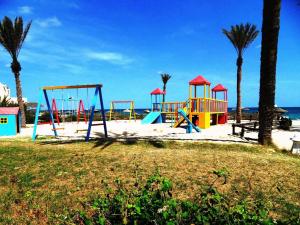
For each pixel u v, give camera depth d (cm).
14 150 1126
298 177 785
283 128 2197
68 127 2317
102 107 1506
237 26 2789
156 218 343
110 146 1232
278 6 1221
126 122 3041
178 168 830
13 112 1766
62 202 648
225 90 2911
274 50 1237
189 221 348
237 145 1238
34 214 609
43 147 1208
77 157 981
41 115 3266
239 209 349
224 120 2794
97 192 684
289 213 580
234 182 729
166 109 2966
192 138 1434
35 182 759
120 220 380
